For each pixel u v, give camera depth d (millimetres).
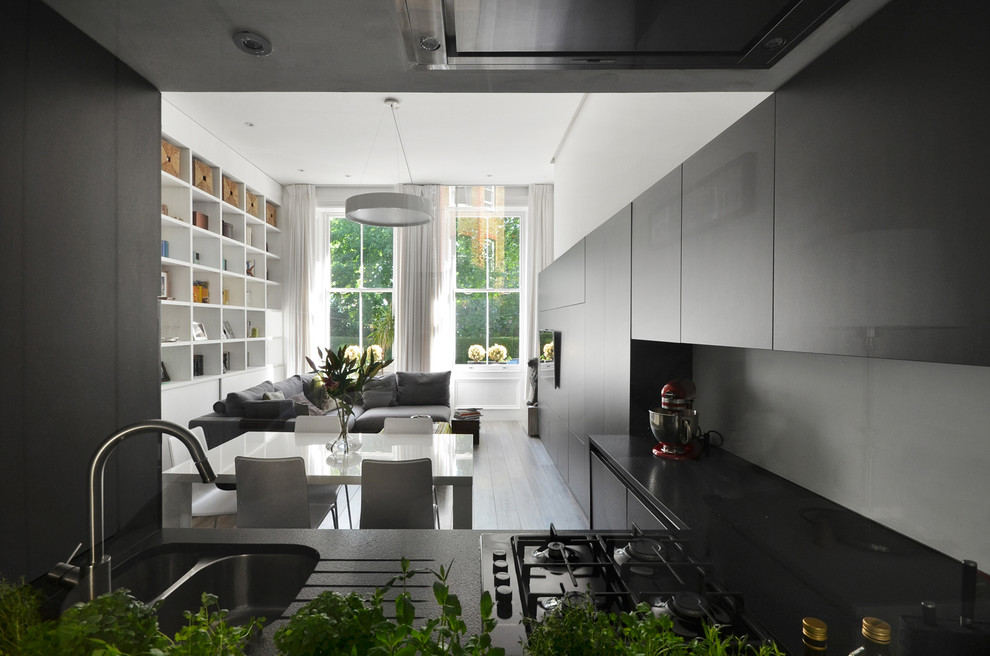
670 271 2129
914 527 1336
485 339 7449
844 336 1084
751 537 1392
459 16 988
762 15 978
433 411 6199
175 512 2002
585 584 1174
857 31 1033
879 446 1460
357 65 1259
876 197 988
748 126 1490
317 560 1290
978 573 1134
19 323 979
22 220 979
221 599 1291
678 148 2529
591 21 1012
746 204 1505
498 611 1031
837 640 937
